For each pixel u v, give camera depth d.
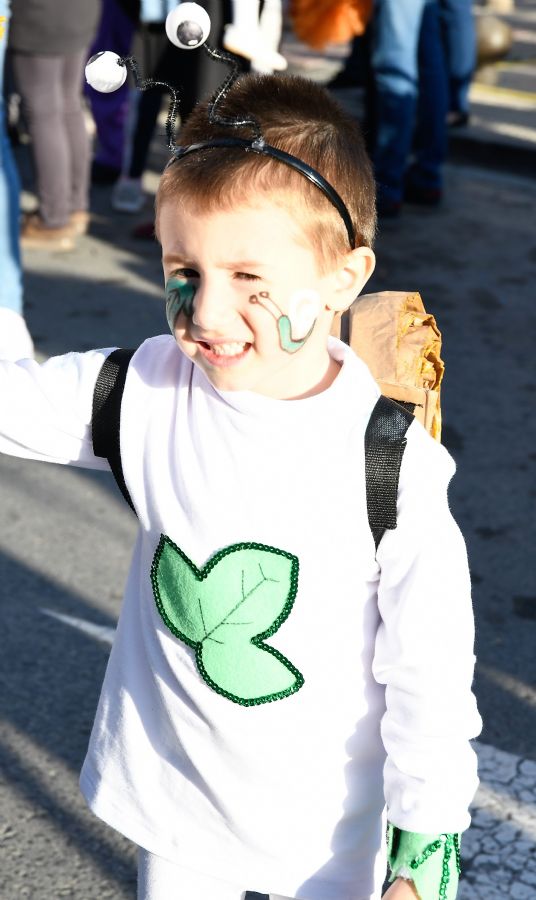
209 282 1.41
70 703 3.22
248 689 1.56
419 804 1.49
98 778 1.72
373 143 7.78
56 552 3.96
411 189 7.83
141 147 7.24
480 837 2.79
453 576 1.49
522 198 8.16
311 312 1.46
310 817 1.60
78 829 2.80
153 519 1.58
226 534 1.53
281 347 1.44
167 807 1.66
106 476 4.49
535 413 5.13
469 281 6.63
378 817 1.66
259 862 1.62
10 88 6.71
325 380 1.55
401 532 1.48
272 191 1.39
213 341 1.44
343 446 1.49
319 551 1.51
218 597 1.54
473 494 4.45
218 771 1.61
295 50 11.16
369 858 1.67
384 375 1.79
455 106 8.91
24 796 2.89
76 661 3.39
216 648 1.56
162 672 1.62
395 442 1.49
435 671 1.48
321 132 1.45
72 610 3.64
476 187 8.34
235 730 1.58
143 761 1.67
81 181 6.91
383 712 1.60
